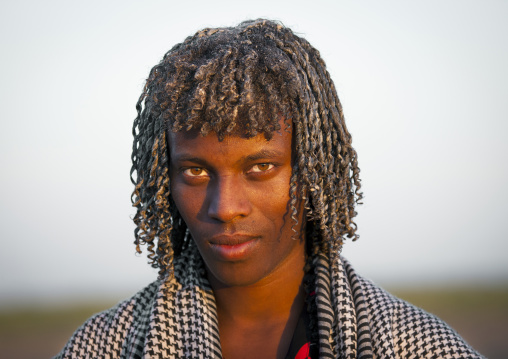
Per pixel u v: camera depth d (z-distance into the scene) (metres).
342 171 1.91
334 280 1.94
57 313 27.19
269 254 1.85
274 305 1.99
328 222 1.91
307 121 1.80
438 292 34.38
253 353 1.97
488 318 19.41
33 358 15.52
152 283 2.19
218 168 1.78
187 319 1.98
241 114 1.74
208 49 1.84
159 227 1.94
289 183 1.82
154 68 1.95
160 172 1.88
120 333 2.11
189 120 1.74
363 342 1.83
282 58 1.79
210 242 1.83
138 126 2.00
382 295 1.97
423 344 1.87
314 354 1.89
